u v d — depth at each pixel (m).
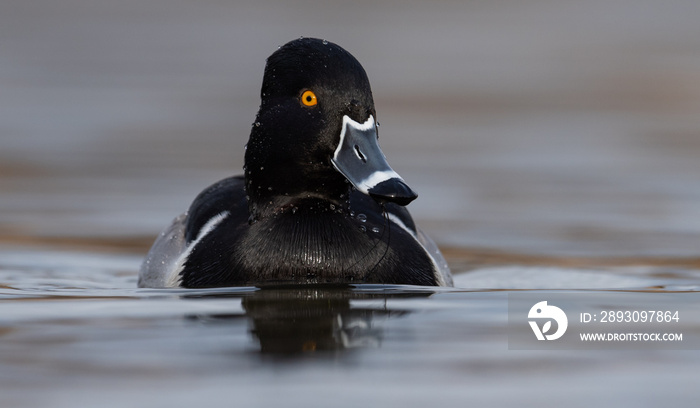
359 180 8.16
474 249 12.07
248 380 5.75
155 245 10.09
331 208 8.76
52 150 18.19
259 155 8.75
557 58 30.62
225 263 8.62
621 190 15.41
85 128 20.38
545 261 11.25
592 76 27.80
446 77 27.53
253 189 8.84
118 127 20.61
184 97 24.34
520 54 31.27
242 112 22.59
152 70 28.23
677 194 15.11
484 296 8.34
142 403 5.36
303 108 8.55
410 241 9.04
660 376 5.97
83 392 5.53
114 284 9.73
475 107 23.73
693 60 30.06
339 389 5.61
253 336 6.75
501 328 7.06
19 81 25.77
